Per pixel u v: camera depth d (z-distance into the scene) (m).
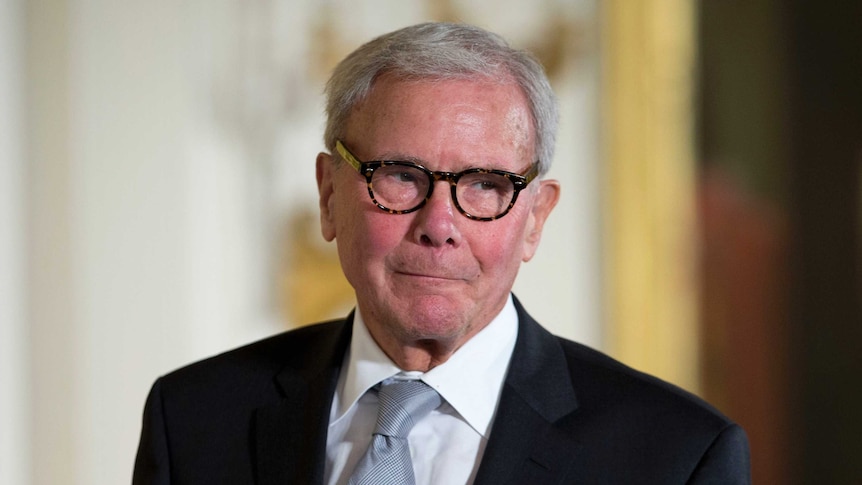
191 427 5.89
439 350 5.44
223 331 11.84
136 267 11.82
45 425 11.90
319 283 11.80
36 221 11.87
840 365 10.98
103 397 11.87
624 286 11.34
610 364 5.88
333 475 5.50
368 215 5.21
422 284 5.16
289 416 5.71
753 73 11.12
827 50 10.91
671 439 5.31
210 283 11.85
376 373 5.59
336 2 11.75
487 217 5.18
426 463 5.36
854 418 10.96
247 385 6.04
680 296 11.30
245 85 11.77
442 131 5.11
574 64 11.50
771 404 11.15
